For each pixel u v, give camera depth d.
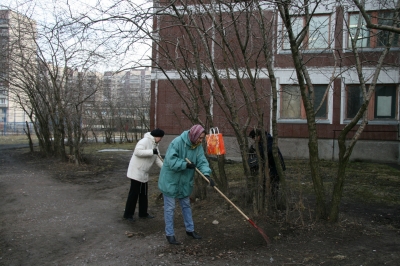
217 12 5.94
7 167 11.67
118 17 4.96
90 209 6.36
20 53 11.55
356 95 12.66
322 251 4.15
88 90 11.95
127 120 25.88
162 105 13.81
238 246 4.36
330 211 5.02
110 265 3.93
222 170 6.02
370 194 7.17
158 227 5.25
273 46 6.63
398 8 5.15
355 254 4.06
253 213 5.32
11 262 4.05
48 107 12.93
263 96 6.09
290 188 5.48
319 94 12.85
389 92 12.52
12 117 40.22
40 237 4.86
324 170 10.35
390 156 12.41
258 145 5.41
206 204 6.06
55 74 11.73
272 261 3.93
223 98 5.96
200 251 4.25
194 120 6.10
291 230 4.79
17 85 12.88
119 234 4.98
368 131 12.59
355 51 5.10
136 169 5.57
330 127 12.77
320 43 11.59
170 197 4.51
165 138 13.88
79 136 12.08
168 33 7.23
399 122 12.27
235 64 5.35
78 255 4.23
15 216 5.90
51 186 8.47
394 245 4.32
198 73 5.80
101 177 9.91
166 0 5.81
